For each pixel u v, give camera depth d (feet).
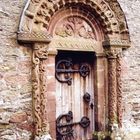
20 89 17.90
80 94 22.03
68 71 21.43
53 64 19.61
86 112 22.21
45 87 18.65
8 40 17.48
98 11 21.45
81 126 21.95
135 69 23.54
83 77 22.27
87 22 21.59
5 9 17.40
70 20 20.74
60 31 20.13
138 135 23.57
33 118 18.31
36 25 18.40
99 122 22.03
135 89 23.54
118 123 22.22
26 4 17.90
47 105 19.16
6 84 17.37
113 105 21.97
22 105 17.95
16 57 17.79
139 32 23.77
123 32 22.43
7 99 17.38
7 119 17.34
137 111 23.68
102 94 22.17
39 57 18.39
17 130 17.74
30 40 17.90
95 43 21.85
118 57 22.18
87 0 20.80
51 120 19.39
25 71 18.15
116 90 22.20
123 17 22.34
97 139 21.81
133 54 23.44
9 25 17.53
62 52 21.21
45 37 18.39
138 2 23.72
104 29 22.04
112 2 21.79
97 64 22.04
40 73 18.51
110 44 21.65
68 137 21.27
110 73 22.07
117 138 21.62
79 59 22.16
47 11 18.86
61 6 19.94
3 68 17.28
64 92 21.24
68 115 21.29
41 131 18.35
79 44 20.98
